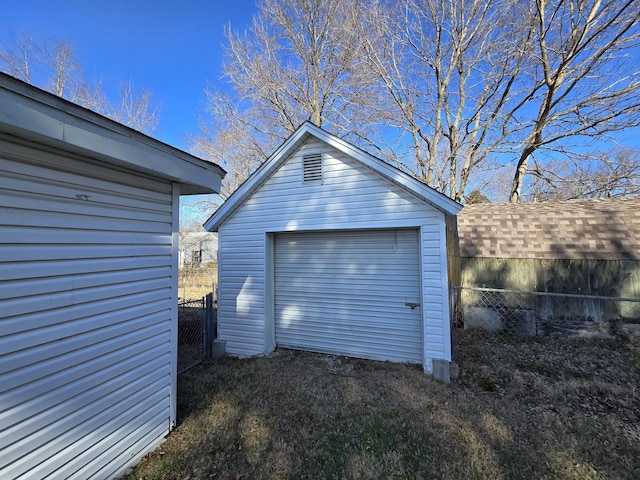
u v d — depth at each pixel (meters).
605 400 3.86
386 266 5.41
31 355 1.92
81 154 2.21
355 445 3.00
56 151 2.08
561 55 11.05
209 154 17.48
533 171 14.30
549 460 2.74
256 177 5.72
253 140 16.42
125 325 2.59
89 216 2.31
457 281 7.82
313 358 5.56
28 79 14.85
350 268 5.66
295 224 5.63
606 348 5.96
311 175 5.53
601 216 7.76
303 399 3.93
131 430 2.63
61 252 2.11
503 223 8.32
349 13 13.29
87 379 2.26
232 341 6.06
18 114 1.65
